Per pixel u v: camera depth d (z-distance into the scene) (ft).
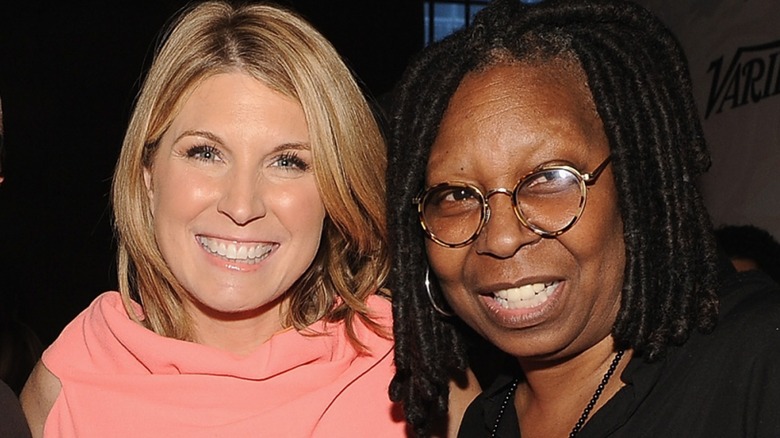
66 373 7.11
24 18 25.62
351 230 6.91
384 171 6.89
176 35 6.61
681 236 5.12
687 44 15.10
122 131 26.09
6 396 6.01
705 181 14.44
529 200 5.03
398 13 26.86
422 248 5.88
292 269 6.70
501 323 5.26
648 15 5.34
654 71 5.21
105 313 7.21
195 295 6.68
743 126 13.71
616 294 5.20
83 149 26.05
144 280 7.11
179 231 6.55
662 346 5.12
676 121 5.21
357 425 7.10
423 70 5.65
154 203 6.70
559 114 5.03
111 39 25.95
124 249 7.29
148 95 6.59
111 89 26.05
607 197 5.04
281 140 6.44
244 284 6.61
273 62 6.41
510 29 5.28
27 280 25.80
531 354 5.27
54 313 25.91
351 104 6.71
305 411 7.01
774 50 13.16
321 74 6.54
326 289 7.36
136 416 6.95
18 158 25.79
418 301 5.96
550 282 5.10
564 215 4.98
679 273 5.14
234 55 6.40
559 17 5.27
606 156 5.08
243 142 6.37
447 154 5.22
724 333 5.03
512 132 5.02
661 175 5.12
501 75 5.18
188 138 6.42
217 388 6.98
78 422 6.98
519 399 6.11
